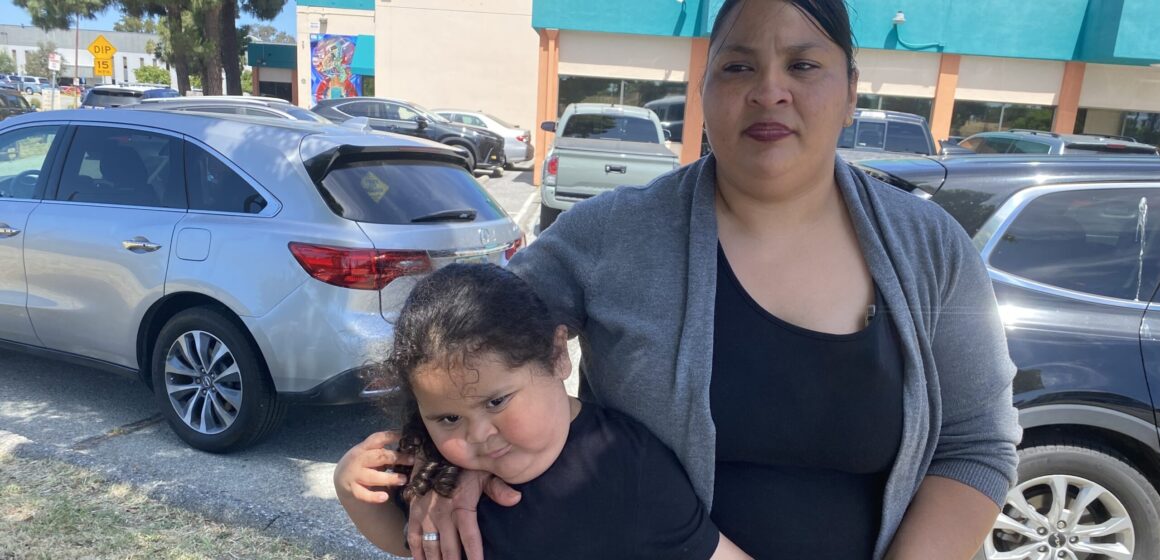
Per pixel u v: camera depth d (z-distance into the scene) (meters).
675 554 1.31
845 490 1.38
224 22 24.00
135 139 4.05
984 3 15.29
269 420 3.69
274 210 3.59
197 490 3.27
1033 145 9.41
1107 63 15.71
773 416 1.32
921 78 16.00
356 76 27.12
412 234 3.60
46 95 39.59
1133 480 2.66
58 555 2.80
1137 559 2.71
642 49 15.54
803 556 1.38
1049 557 2.76
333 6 26.66
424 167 4.11
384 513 1.43
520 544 1.29
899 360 1.33
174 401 3.85
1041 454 2.69
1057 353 2.60
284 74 33.53
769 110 1.27
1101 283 2.72
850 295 1.35
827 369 1.30
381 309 3.43
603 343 1.42
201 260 3.63
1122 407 2.57
